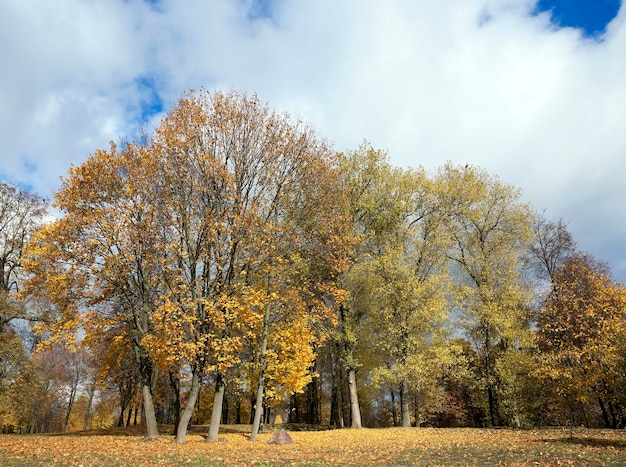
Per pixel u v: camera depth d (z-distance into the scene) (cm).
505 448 1443
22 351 2650
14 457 1237
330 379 3803
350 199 2569
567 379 2041
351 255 2542
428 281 2505
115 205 1761
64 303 1764
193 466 1117
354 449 1553
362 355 2731
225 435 2073
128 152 1816
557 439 1616
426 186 2781
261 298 1678
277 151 1950
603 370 1886
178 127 1781
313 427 3070
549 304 2452
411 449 1522
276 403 2184
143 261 1752
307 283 2095
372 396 3659
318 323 2453
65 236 1689
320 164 2025
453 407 3844
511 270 2652
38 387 2855
